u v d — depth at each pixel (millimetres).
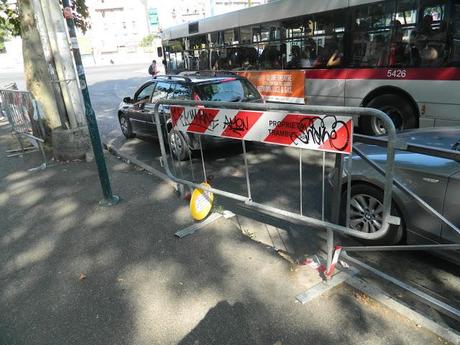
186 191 5289
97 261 3818
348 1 7789
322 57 8695
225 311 2994
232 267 3561
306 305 2992
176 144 7406
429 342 2588
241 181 6168
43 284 3504
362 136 2914
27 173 6781
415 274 3496
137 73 38406
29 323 3018
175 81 7703
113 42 86812
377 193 3734
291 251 3943
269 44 10156
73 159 7301
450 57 6480
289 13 9305
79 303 3207
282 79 9906
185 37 14359
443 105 6723
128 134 9695
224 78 7594
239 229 4281
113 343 2762
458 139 3727
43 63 7824
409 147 2617
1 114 14359
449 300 3141
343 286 3195
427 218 3328
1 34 11672
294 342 2664
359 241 4043
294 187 5754
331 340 2658
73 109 7309
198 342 2719
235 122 3803
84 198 5441
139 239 4188
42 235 4434
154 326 2893
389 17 7176
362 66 7848
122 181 6020
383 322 2781
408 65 7059
